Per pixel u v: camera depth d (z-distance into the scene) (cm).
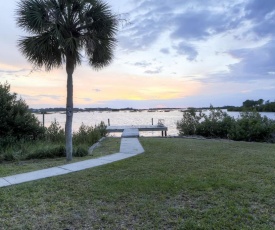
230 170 604
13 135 1098
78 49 799
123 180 530
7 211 384
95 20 791
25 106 1184
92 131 1381
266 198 415
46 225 338
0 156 830
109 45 849
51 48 756
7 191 477
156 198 427
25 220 353
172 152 886
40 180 554
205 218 346
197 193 443
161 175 566
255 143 1144
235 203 396
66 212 379
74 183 524
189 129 1634
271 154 826
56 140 1214
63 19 765
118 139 1401
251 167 635
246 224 328
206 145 1060
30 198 438
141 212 372
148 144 1109
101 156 845
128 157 805
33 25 724
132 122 3167
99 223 343
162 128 1934
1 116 1062
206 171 597
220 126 1509
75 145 1103
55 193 464
